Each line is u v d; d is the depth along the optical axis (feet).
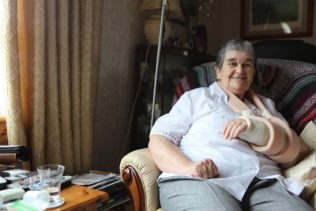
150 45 7.20
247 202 3.82
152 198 3.97
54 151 4.83
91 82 5.45
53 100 4.74
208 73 5.49
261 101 4.76
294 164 4.26
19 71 4.45
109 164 7.06
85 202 3.41
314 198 3.84
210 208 3.36
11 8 4.19
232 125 4.03
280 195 3.75
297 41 6.30
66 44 4.85
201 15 9.71
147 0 7.02
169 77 7.52
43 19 4.49
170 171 3.88
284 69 5.21
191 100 4.55
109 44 6.81
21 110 4.46
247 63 4.64
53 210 3.16
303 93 4.81
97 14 5.53
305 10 9.32
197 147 4.19
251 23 10.16
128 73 7.38
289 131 4.13
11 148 3.64
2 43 4.24
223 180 3.75
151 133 4.34
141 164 4.00
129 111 7.50
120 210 5.08
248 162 4.01
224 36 10.56
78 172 5.25
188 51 7.45
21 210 3.08
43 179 3.41
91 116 5.51
